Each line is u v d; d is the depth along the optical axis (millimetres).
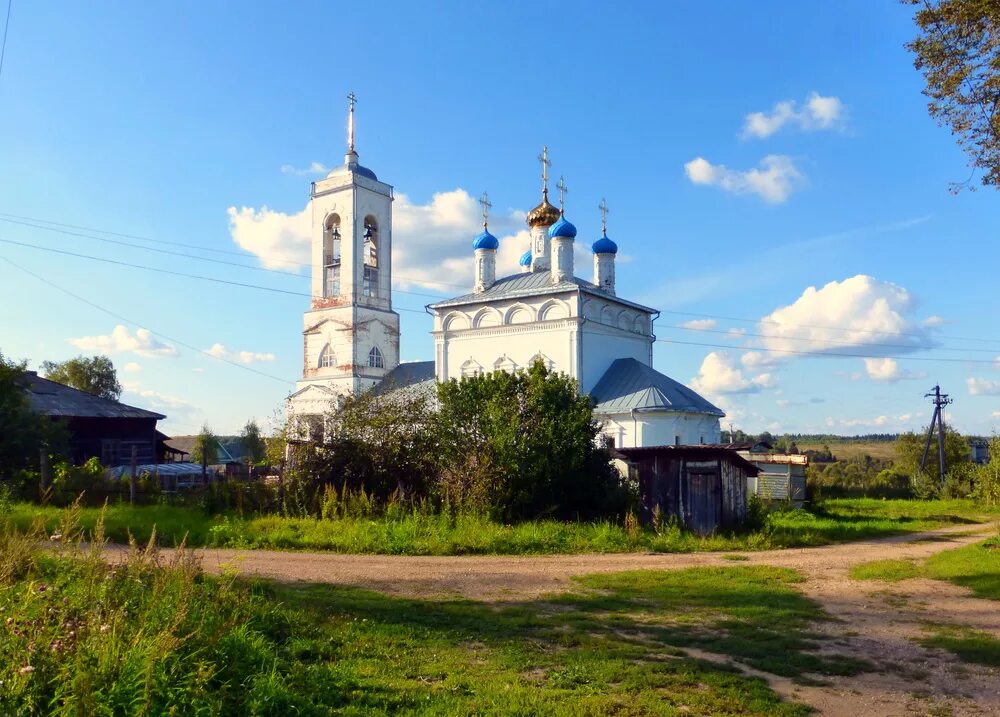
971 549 17656
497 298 40094
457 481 21297
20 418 25922
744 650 9070
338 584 12562
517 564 15469
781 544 19453
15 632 6164
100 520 8617
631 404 35844
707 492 20688
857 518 28375
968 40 15570
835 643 9570
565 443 22016
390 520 19578
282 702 6395
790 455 30766
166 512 20094
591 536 18656
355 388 46312
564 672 7918
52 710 5551
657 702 7090
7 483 22812
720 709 7023
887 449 142125
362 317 48125
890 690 7809
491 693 7145
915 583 13891
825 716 7043
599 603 11602
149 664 5758
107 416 36906
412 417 23797
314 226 49719
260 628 8500
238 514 20984
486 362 40719
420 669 7879
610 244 44438
